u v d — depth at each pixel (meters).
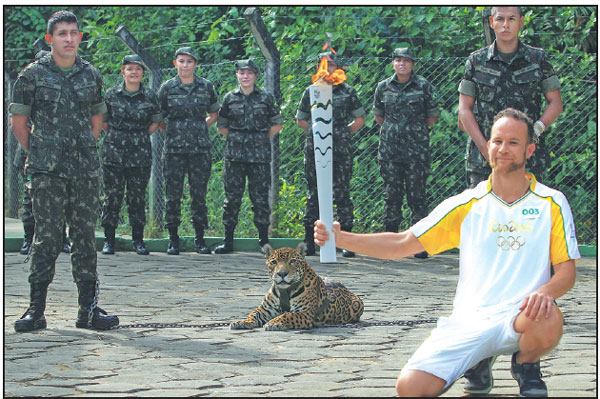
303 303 7.55
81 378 5.64
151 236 14.34
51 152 7.32
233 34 17.94
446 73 15.43
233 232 13.78
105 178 12.84
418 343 6.87
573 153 14.09
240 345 6.79
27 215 12.84
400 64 12.80
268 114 13.28
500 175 5.08
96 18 19.34
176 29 18.72
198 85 13.10
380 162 12.99
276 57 14.18
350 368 6.00
